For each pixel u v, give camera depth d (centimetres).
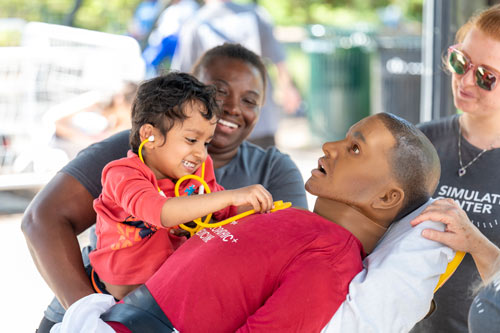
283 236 188
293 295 179
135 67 655
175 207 194
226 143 267
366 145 197
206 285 184
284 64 605
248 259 185
